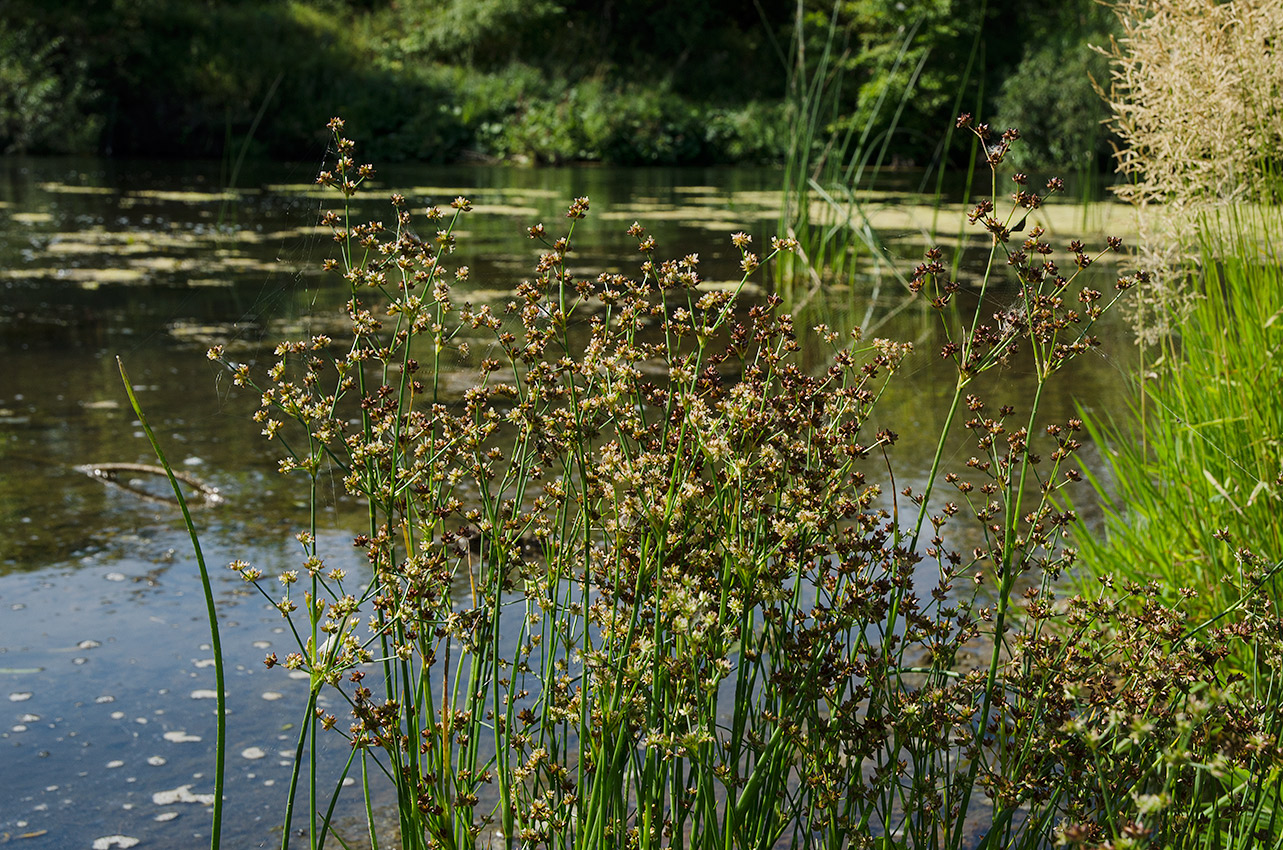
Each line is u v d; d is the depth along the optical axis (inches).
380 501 56.0
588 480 57.7
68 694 98.4
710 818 56.3
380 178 611.2
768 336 59.2
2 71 690.8
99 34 743.7
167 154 750.5
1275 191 108.7
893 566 59.4
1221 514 102.3
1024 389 200.1
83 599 117.1
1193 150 112.3
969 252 357.4
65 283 294.7
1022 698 58.7
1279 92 108.0
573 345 198.7
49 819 80.6
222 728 48.6
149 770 87.3
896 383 205.9
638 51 1022.4
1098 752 50.3
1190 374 117.0
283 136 762.2
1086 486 151.5
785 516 56.5
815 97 329.4
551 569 59.3
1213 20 108.9
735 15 1102.4
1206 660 56.8
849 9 944.9
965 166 862.5
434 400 58.9
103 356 220.8
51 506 142.6
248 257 340.8
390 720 54.0
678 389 58.6
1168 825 54.4
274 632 110.8
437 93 843.4
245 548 130.8
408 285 58.9
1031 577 120.9
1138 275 55.3
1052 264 54.9
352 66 834.2
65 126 708.0
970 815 79.7
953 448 168.6
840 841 59.1
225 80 748.6
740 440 55.3
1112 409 187.0
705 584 56.6
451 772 57.2
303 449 166.4
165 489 149.5
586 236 381.7
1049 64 774.5
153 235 382.3
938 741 57.5
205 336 237.9
